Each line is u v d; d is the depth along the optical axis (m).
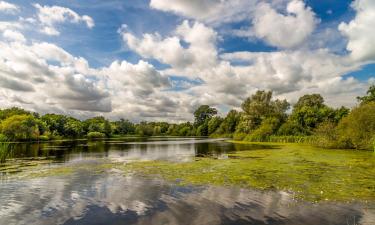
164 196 13.30
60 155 34.78
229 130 125.75
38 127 92.69
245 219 10.13
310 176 18.09
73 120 135.38
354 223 9.71
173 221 9.97
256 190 14.33
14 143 66.12
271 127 74.88
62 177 18.45
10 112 110.38
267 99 90.69
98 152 39.62
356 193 13.54
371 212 10.80
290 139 64.88
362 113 38.78
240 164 24.23
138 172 20.39
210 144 61.00
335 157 29.28
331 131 44.53
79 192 14.20
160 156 33.12
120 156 33.31
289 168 21.61
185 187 15.16
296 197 12.91
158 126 198.38
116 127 164.12
